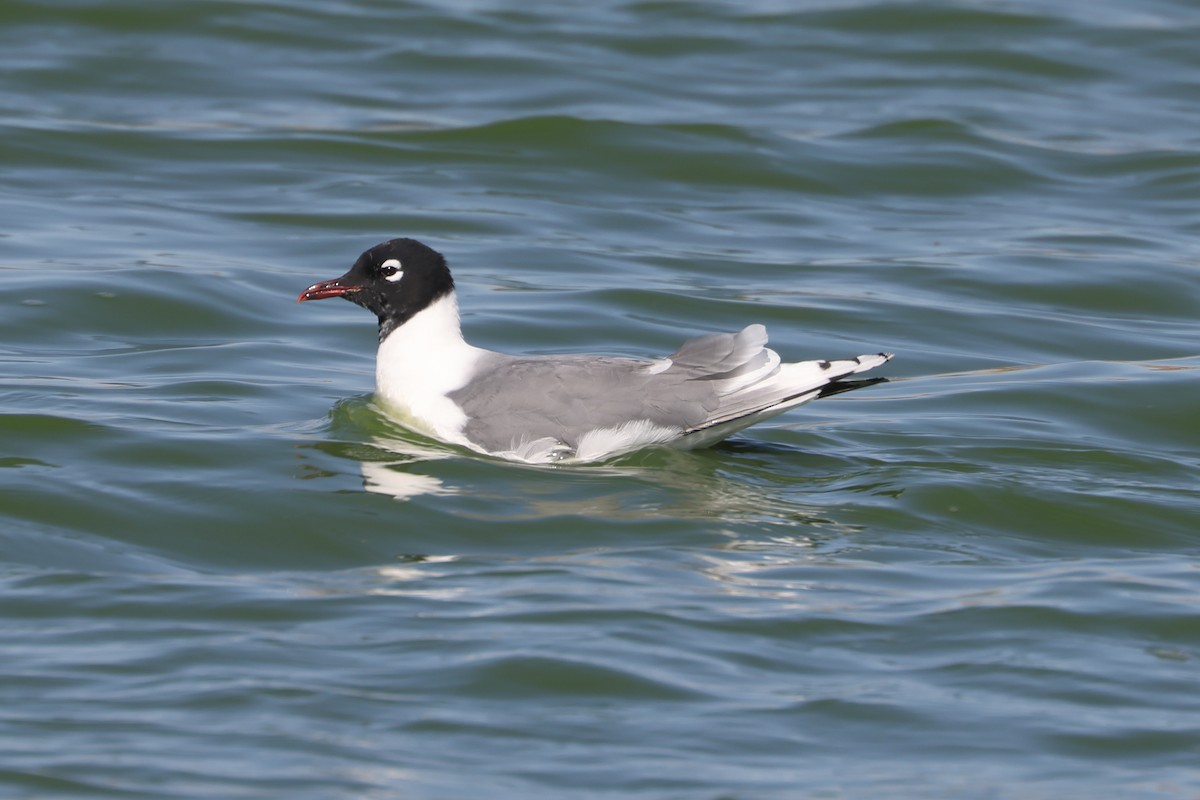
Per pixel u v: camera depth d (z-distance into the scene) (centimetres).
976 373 1914
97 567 1268
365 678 1076
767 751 998
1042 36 3222
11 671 1075
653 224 2436
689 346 1531
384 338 1633
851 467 1529
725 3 3338
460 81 2944
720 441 1593
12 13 3047
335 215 2398
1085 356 2000
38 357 1828
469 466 1488
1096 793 953
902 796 948
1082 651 1140
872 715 1044
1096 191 2617
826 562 1296
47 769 948
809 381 1489
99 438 1537
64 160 2555
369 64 2994
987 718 1044
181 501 1398
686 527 1361
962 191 2609
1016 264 2297
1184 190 2616
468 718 1027
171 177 2522
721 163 2650
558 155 2666
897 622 1182
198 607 1193
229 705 1034
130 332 1944
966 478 1483
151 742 986
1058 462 1568
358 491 1424
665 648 1124
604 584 1235
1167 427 1717
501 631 1145
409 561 1297
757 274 2244
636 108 2848
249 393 1728
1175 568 1308
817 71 3052
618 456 1509
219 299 2044
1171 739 1022
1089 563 1318
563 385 1524
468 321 1995
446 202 2472
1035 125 2853
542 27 3191
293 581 1254
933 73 3058
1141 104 2962
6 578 1237
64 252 2178
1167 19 3309
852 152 2708
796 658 1122
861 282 2219
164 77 2889
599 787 949
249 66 2958
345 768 962
